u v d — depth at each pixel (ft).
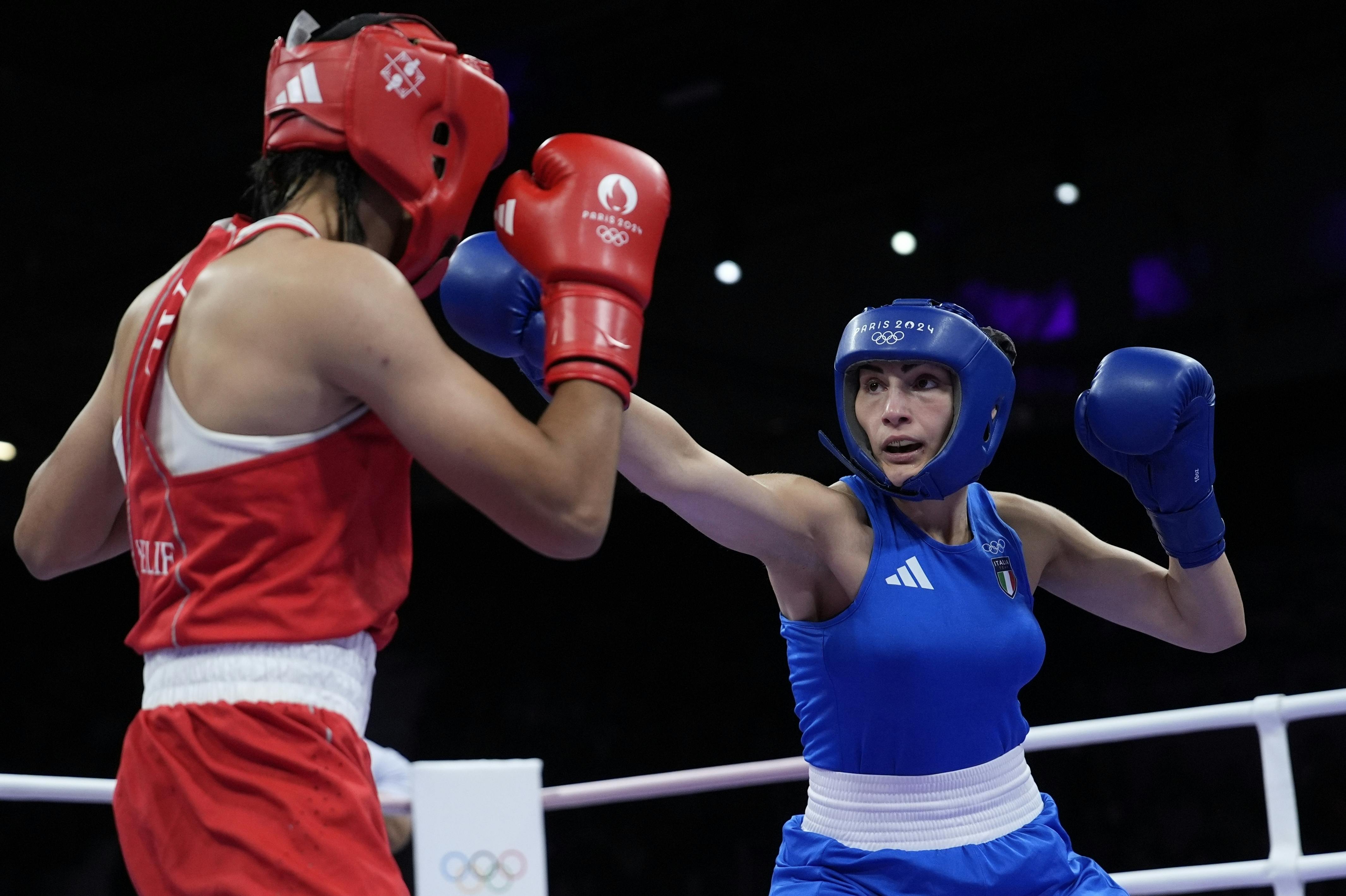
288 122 4.57
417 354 4.19
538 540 4.27
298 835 4.11
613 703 38.45
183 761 4.23
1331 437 30.12
